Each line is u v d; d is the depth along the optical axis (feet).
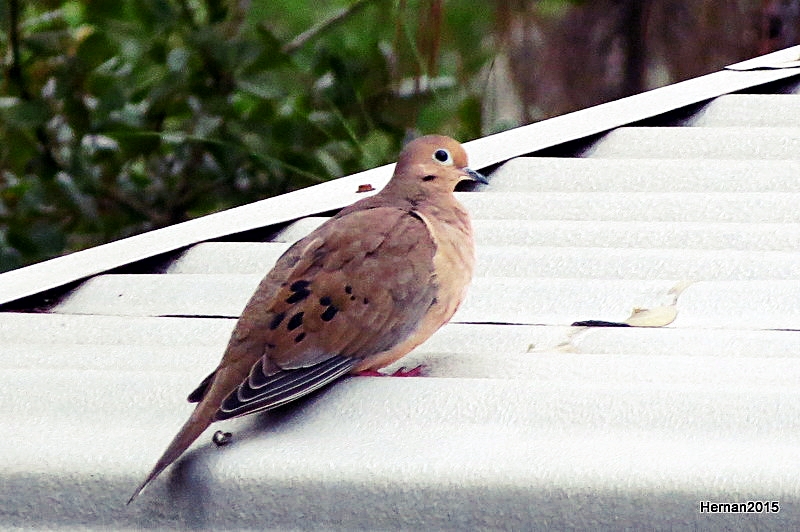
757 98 35.32
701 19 56.13
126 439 18.94
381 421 19.38
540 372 21.17
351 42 55.62
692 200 29.12
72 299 26.40
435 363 21.81
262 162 49.14
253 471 17.99
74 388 20.48
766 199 28.84
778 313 23.57
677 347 22.33
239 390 18.97
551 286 24.81
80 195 48.11
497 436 18.66
